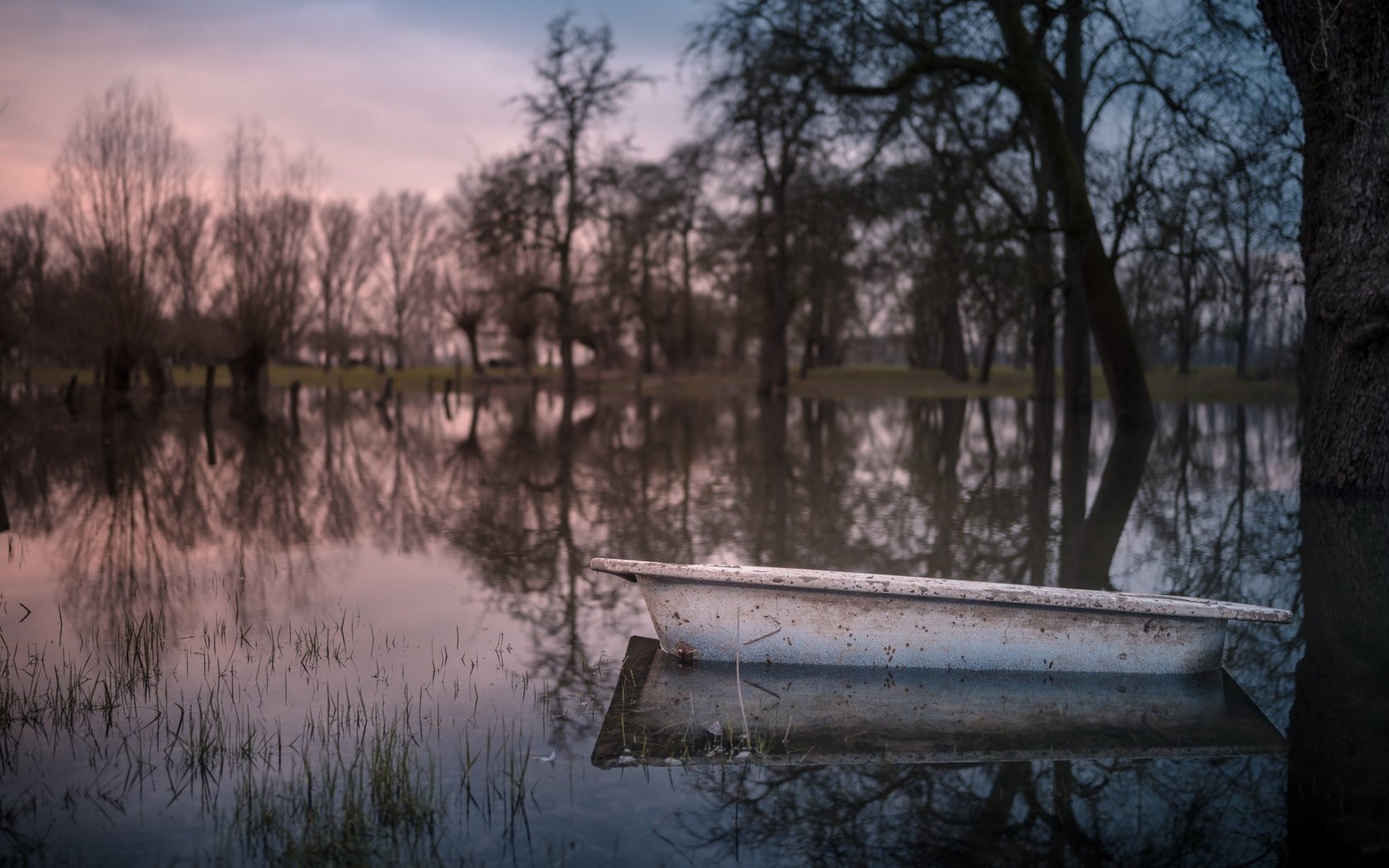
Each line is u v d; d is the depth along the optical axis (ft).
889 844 11.59
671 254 201.67
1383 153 30.96
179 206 101.30
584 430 85.40
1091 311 68.90
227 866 11.06
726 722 15.57
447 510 38.63
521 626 21.44
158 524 35.47
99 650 19.56
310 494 43.83
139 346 97.96
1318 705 16.37
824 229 123.85
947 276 76.74
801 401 134.21
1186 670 17.81
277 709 16.11
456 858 11.24
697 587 18.26
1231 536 31.53
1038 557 28.50
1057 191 65.87
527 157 148.15
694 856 11.32
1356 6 30.09
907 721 15.64
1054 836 11.80
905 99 63.26
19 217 145.38
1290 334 86.17
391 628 21.21
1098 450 61.62
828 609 17.99
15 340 131.03
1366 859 11.26
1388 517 32.45
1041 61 66.85
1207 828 11.99
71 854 11.34
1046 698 16.71
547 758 14.10
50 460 56.90
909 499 40.86
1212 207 56.95
